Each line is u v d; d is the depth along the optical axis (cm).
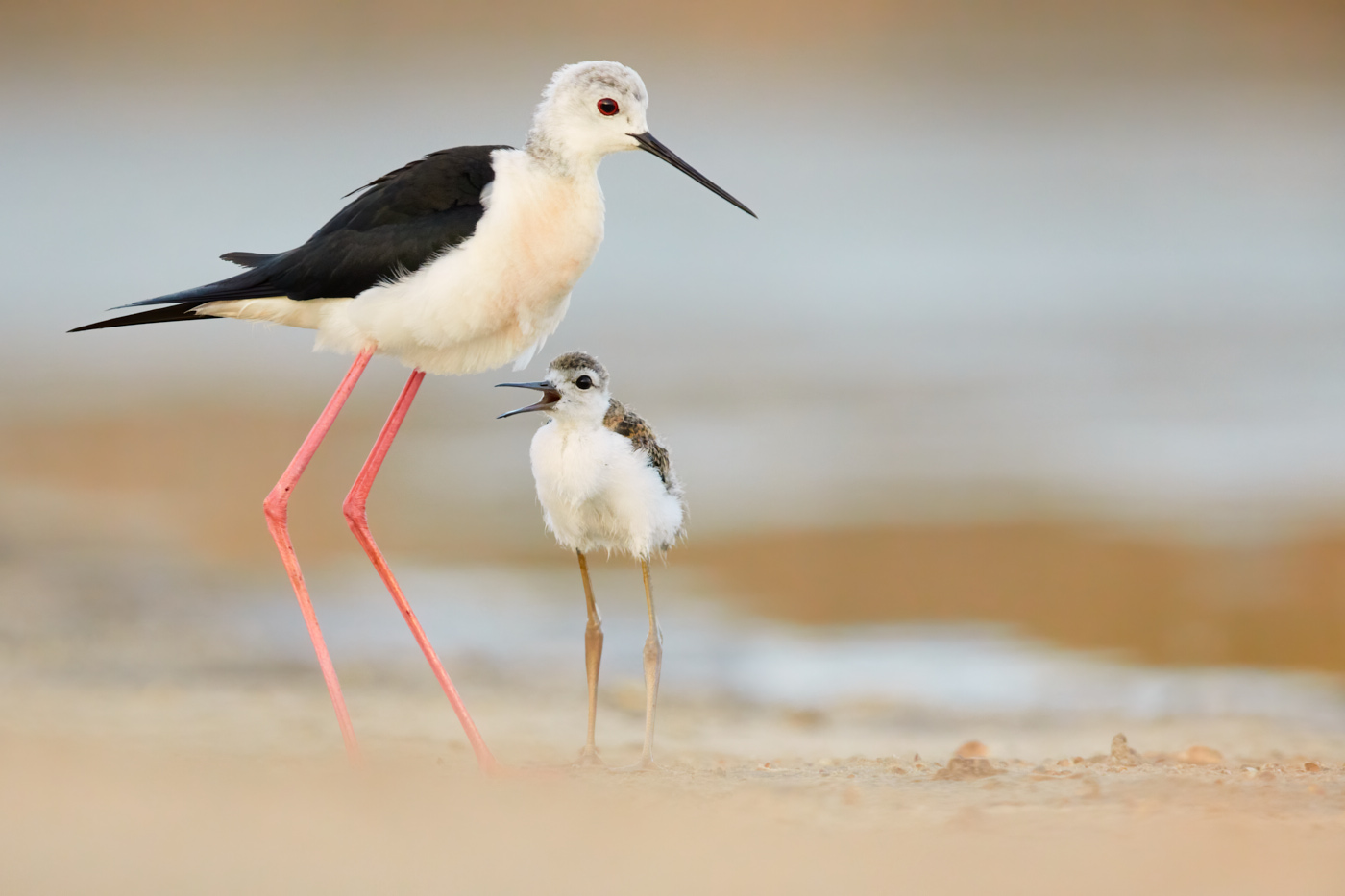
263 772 676
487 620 1311
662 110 6494
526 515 1712
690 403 2275
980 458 1952
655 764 798
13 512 1619
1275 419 2138
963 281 3403
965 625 1307
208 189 4747
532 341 850
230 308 834
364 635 1242
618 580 1460
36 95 6594
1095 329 2848
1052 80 6969
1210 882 490
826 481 1842
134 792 604
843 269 3544
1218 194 4538
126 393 2405
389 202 813
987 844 548
